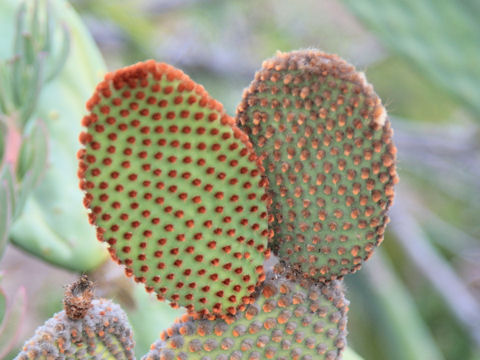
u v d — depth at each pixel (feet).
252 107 1.49
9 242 2.22
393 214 4.33
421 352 3.37
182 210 1.42
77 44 2.49
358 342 3.46
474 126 4.79
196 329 1.49
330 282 1.52
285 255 1.51
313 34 5.61
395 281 3.50
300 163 1.47
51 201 2.26
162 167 1.40
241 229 1.46
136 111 1.37
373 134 1.44
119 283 2.10
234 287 1.48
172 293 1.47
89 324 1.48
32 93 2.11
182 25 5.42
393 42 2.98
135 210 1.41
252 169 1.44
